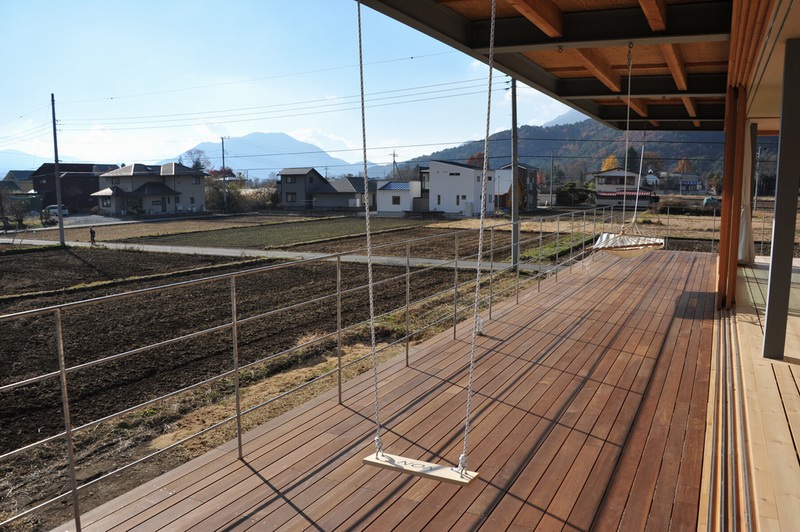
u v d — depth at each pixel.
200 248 19.53
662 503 2.24
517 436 2.88
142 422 4.25
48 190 49.16
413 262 14.55
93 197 47.47
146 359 6.16
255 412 4.17
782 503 1.90
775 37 3.49
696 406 3.26
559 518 2.15
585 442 2.80
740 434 2.57
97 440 3.96
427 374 3.86
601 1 4.32
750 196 8.01
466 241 20.19
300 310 8.65
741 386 3.22
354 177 55.28
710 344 4.56
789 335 4.32
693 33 4.32
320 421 3.08
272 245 19.95
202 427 3.99
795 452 2.30
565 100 7.76
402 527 2.09
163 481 2.43
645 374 3.83
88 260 17.20
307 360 5.79
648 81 7.04
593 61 5.62
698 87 6.90
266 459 2.64
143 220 37.09
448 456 2.65
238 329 7.46
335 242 20.94
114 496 3.09
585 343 4.61
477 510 2.21
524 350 4.41
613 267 9.02
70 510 2.97
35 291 12.18
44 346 7.08
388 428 2.98
